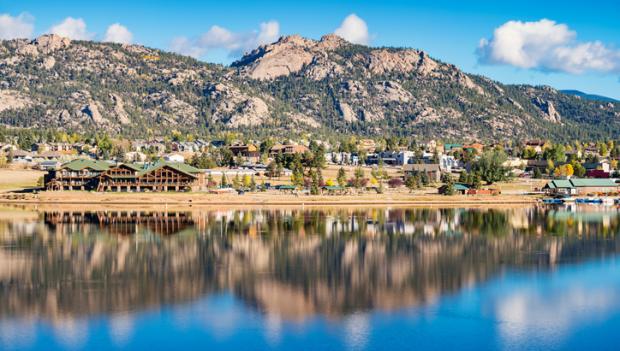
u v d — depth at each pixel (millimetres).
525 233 161625
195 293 96625
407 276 108188
